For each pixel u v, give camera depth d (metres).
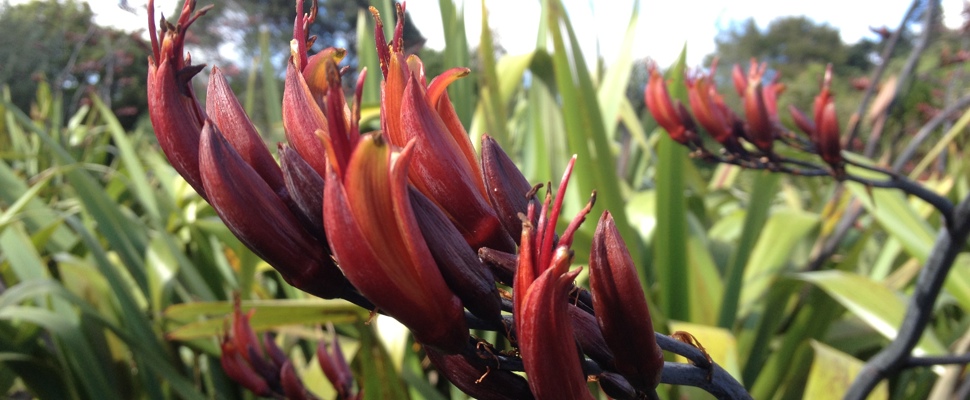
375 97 0.53
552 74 0.46
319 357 0.28
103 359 0.44
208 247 0.53
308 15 0.12
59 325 0.41
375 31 0.12
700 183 0.71
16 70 1.95
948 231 0.27
